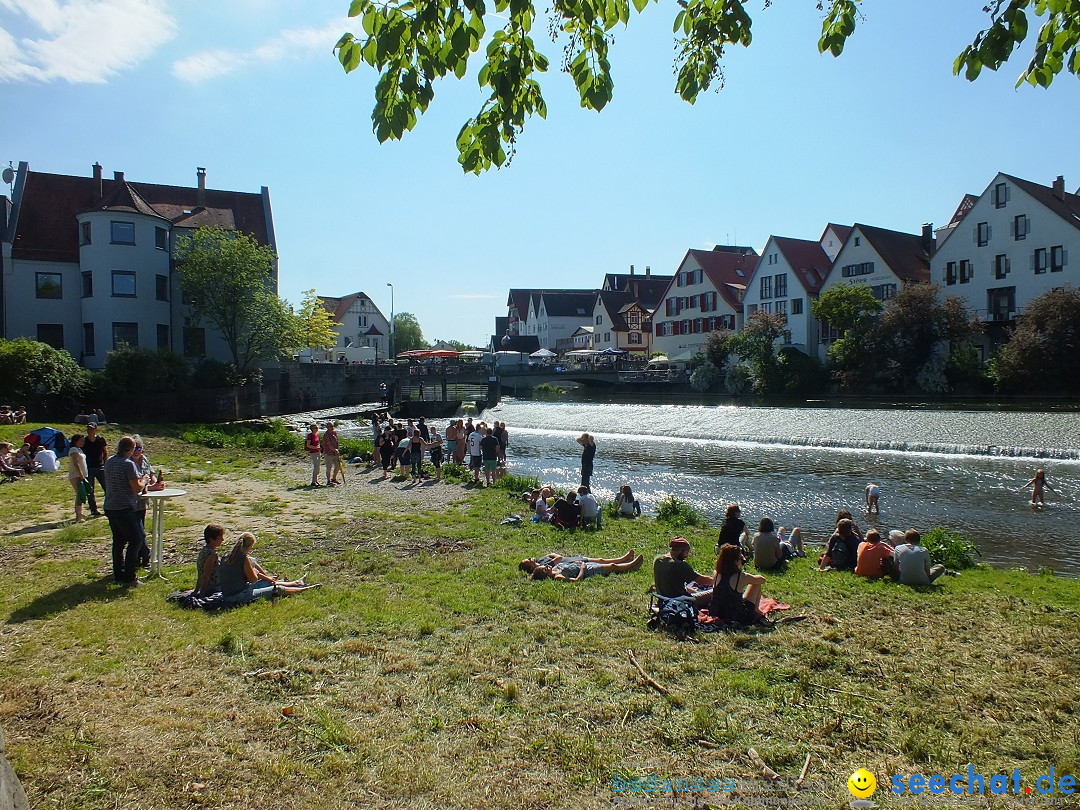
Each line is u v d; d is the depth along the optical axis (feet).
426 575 31.24
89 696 17.72
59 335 132.98
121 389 109.50
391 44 11.44
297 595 27.68
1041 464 81.56
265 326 136.26
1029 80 14.94
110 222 130.31
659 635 23.45
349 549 36.63
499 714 17.52
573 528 44.32
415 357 214.69
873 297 179.22
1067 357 138.51
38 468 60.90
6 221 132.67
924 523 56.70
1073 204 183.21
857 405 142.82
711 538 44.24
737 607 24.76
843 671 20.42
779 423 118.93
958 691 18.95
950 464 84.38
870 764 15.38
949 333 161.99
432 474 70.18
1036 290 164.25
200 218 155.12
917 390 169.17
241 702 17.81
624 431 132.16
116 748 15.24
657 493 71.15
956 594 29.86
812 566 36.91
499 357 266.57
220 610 25.35
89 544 35.37
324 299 371.35
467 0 11.21
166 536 38.81
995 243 172.55
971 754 15.69
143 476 40.29
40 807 12.96
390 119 12.46
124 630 22.59
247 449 89.56
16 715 16.56
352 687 18.95
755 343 202.59
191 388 122.52
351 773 14.67
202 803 13.44
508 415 170.09
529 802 13.83
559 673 20.04
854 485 73.72
